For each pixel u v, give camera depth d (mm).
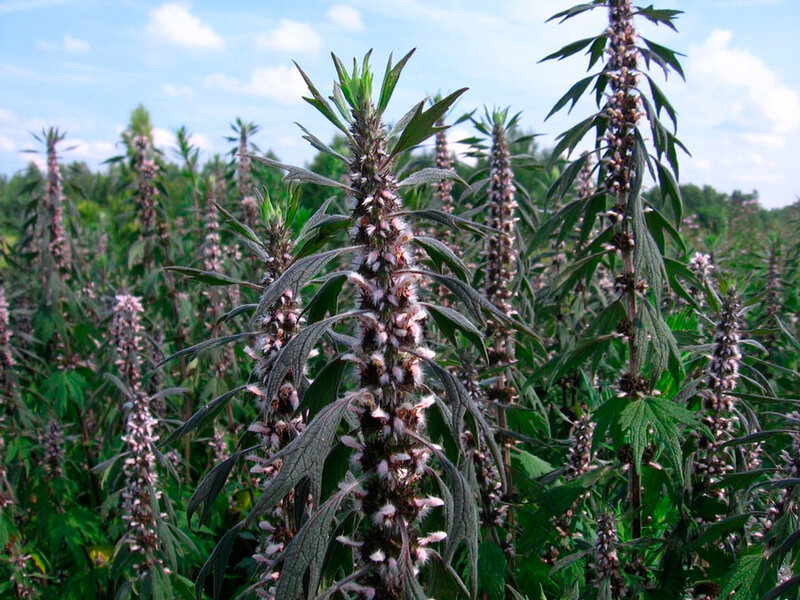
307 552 255
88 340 863
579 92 453
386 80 274
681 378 448
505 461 522
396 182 282
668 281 451
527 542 490
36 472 712
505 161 592
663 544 471
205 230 946
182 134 1177
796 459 403
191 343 868
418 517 280
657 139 433
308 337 257
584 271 480
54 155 876
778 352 756
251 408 809
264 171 1288
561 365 474
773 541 391
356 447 280
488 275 582
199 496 323
